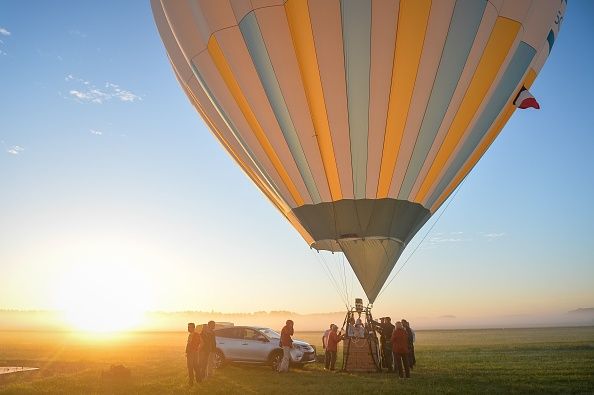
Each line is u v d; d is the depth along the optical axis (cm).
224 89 1602
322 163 1541
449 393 1173
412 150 1512
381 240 1538
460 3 1423
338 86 1464
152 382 1434
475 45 1473
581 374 1535
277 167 1602
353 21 1420
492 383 1334
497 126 1681
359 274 1547
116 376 1488
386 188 1538
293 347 1769
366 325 1645
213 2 1553
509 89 1609
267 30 1478
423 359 2188
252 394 1195
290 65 1486
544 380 1396
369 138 1498
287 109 1519
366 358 1622
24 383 1413
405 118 1484
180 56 1816
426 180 1571
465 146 1586
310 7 1429
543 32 1638
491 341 4488
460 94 1503
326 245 1627
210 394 1209
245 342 1744
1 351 3353
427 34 1422
